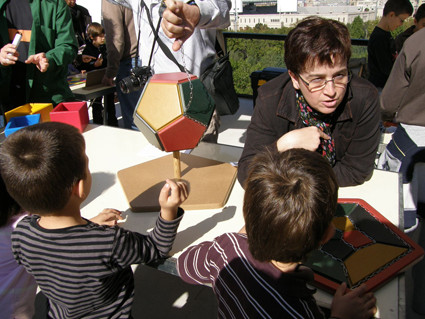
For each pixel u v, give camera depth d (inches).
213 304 69.0
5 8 83.3
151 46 72.6
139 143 69.8
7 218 41.8
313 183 27.8
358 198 50.0
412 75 63.3
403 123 67.9
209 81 76.4
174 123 44.7
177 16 42.2
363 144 48.1
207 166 58.9
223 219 48.1
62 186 34.1
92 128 77.0
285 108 47.7
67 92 95.2
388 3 112.9
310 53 38.6
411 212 65.1
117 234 35.9
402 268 36.9
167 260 41.8
